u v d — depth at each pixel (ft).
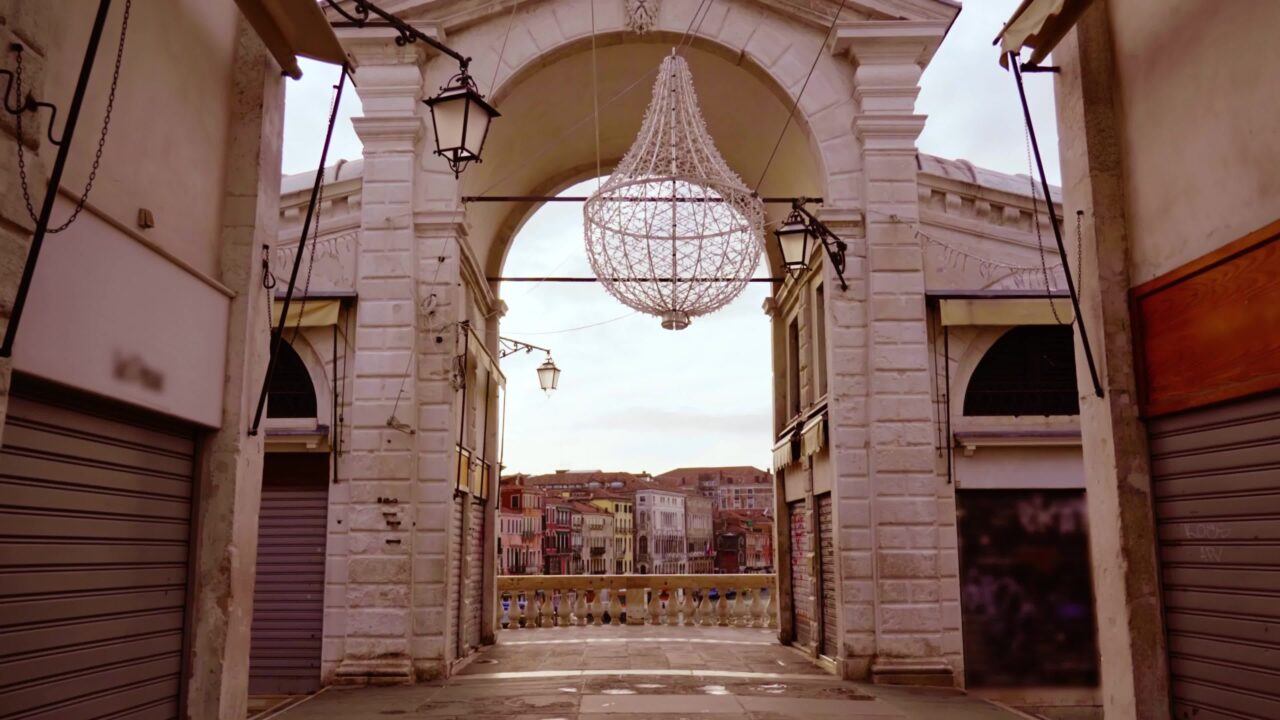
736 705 35.78
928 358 44.91
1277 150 19.36
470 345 50.62
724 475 628.28
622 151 62.95
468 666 47.16
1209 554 21.50
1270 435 19.70
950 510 44.01
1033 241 46.98
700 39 48.47
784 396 63.46
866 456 44.32
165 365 22.44
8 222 15.98
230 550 24.64
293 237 46.21
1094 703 42.75
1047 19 24.18
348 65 25.91
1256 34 19.95
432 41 30.40
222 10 26.12
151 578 22.65
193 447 24.90
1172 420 22.98
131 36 21.29
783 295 61.87
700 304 25.26
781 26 48.60
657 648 54.44
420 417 44.11
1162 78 23.35
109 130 20.40
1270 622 19.53
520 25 48.60
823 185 47.24
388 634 41.88
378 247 45.06
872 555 43.39
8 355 15.57
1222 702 20.92
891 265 45.14
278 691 42.83
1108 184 25.05
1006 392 45.78
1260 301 19.74
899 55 46.93
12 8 16.08
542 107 53.93
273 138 27.71
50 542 18.71
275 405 45.52
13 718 17.44
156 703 22.70
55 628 18.79
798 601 57.31
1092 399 24.88
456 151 32.30
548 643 57.31
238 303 25.95
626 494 480.64
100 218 19.72
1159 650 22.85
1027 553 44.11
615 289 25.43
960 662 42.57
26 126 16.42
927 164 54.95
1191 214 22.25
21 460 17.87
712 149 26.12
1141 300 24.02
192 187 24.49
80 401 19.75
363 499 42.98
